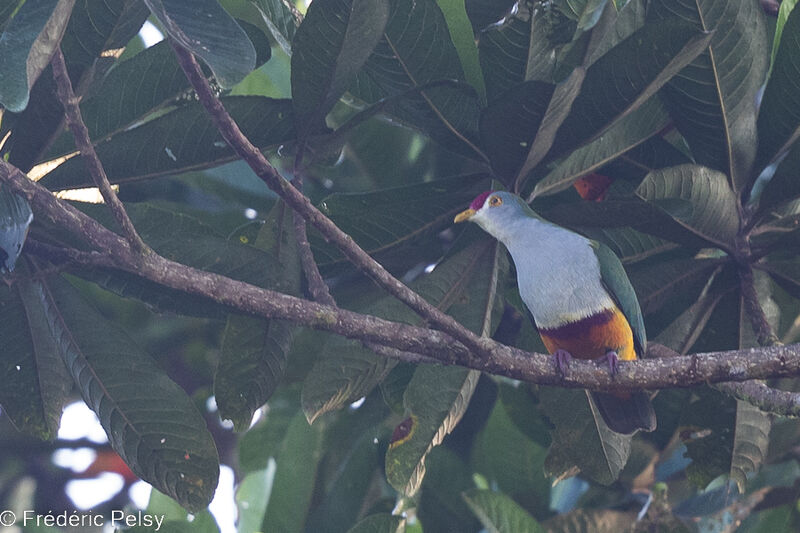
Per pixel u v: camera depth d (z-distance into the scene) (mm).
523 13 7707
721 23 7910
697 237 8602
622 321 8695
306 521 10453
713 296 9227
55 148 7887
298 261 8508
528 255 8750
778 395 7715
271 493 10461
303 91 7625
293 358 11969
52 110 7465
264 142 8070
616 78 7539
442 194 8727
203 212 11562
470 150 8805
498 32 7906
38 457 14367
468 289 8828
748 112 8523
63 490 14164
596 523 10328
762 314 8695
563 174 8914
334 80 7586
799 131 8477
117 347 8133
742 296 9055
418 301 7016
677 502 11266
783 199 8461
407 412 8656
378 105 8133
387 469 8648
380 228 8734
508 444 11086
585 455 9461
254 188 11539
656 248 9422
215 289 6984
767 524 10492
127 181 8078
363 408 11508
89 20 7199
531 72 8227
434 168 11812
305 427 10680
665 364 7230
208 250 8016
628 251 9414
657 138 9070
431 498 10766
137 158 7934
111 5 7164
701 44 7266
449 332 7086
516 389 10742
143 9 7297
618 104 7781
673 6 7996
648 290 9195
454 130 8641
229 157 8070
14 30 5754
